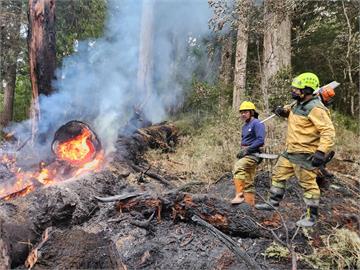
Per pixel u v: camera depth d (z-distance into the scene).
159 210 4.25
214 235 3.86
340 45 8.88
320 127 3.42
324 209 4.41
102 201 4.44
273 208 3.64
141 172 6.09
